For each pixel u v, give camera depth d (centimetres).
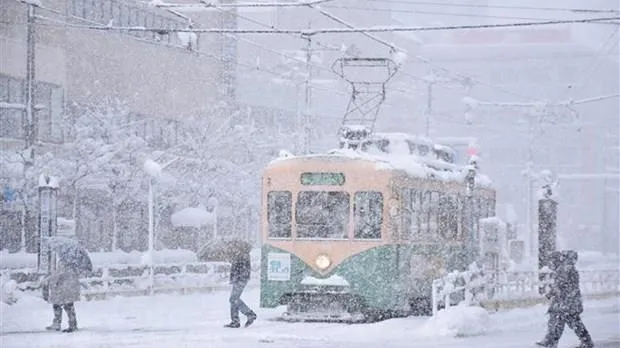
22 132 12288
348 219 6688
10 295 7669
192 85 15875
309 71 12306
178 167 13825
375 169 6681
